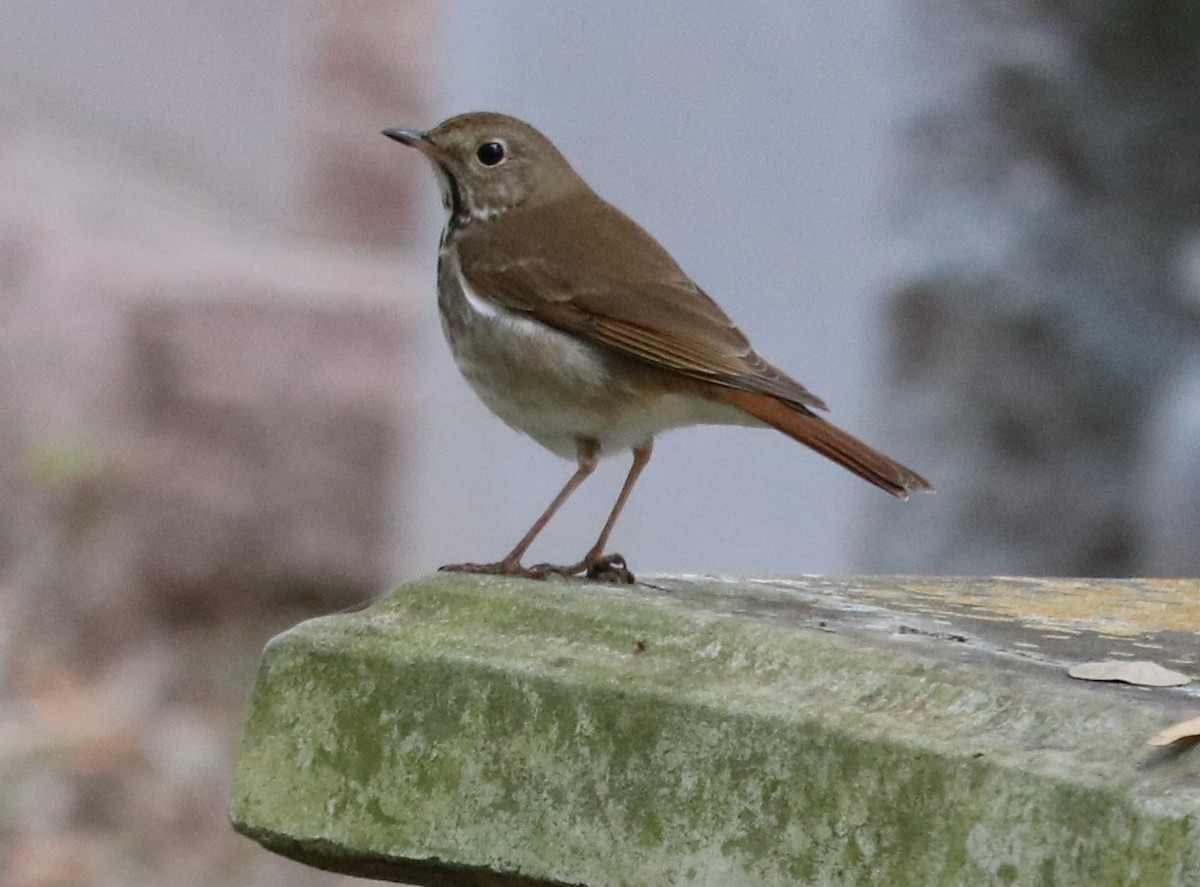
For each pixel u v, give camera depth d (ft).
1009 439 41.45
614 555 20.79
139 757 44.83
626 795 14.99
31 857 40.57
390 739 16.10
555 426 23.91
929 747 13.67
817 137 42.11
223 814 42.98
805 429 22.25
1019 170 41.14
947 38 41.24
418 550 50.96
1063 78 40.63
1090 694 14.21
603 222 24.58
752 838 14.40
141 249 56.85
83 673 49.52
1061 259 40.96
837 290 42.19
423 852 15.81
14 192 60.39
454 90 46.24
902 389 41.91
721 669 15.17
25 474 52.24
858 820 13.92
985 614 18.63
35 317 53.52
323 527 52.49
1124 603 19.88
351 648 16.35
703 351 22.91
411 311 52.95
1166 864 12.55
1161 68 40.55
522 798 15.46
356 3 64.85
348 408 52.60
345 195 64.85
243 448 52.49
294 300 52.75
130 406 52.95
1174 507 40.37
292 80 82.69
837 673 14.80
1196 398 40.32
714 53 43.04
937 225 41.45
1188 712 13.83
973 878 13.35
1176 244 40.75
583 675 15.34
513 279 23.79
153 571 51.88
